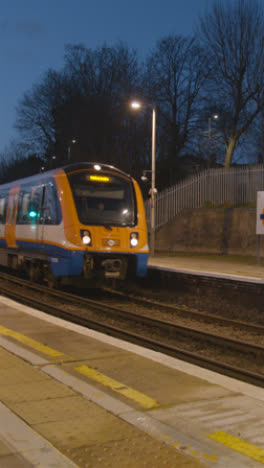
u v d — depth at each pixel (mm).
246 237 22391
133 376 5426
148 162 39312
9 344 6609
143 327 9641
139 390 4977
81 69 42781
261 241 21641
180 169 37312
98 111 40844
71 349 6566
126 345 6742
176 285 15125
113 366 5789
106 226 12414
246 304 12680
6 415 4211
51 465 3422
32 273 14844
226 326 9922
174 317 10898
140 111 39312
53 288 13984
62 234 12273
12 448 3637
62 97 44406
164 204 26844
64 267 12258
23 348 6445
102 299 13328
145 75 40000
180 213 25812
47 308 11117
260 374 6234
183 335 8984
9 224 16031
